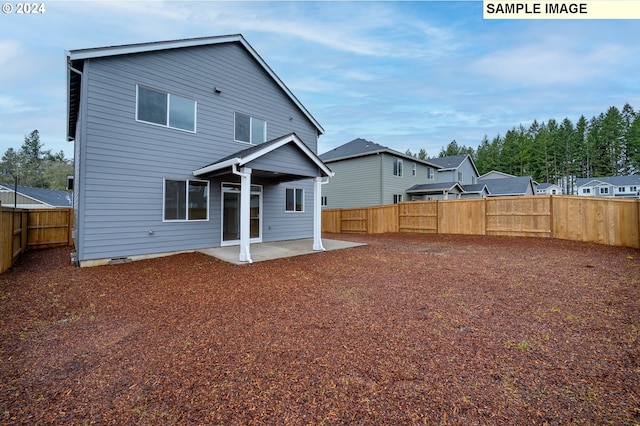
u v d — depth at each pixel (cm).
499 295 474
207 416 216
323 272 668
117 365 292
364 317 399
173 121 925
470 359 286
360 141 2536
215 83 1025
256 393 242
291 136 894
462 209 1390
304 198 1335
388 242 1210
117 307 466
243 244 800
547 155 4819
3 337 360
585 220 1038
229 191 1066
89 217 777
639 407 214
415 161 2455
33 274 699
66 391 252
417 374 263
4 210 736
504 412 213
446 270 657
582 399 225
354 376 262
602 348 299
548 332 339
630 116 4847
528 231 1192
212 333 361
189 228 960
